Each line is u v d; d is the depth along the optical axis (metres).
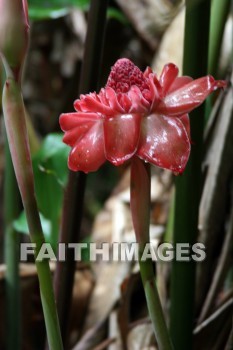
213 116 1.29
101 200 2.53
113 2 1.92
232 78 1.27
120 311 1.34
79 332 1.61
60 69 2.52
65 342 1.21
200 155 1.08
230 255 1.28
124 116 0.90
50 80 2.54
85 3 1.51
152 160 0.89
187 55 1.07
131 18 1.78
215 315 1.27
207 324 1.27
